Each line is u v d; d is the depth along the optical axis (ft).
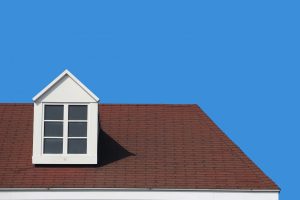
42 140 123.75
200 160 126.21
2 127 133.59
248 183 120.26
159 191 119.14
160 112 139.23
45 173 122.11
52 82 124.06
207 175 122.21
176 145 130.41
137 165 124.57
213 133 133.80
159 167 124.06
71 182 119.75
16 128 133.59
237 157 127.24
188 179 120.98
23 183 119.44
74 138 124.06
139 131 134.21
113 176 121.49
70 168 123.13
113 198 118.73
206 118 137.69
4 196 118.52
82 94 124.26
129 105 140.77
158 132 134.00
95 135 124.06
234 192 119.34
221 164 125.18
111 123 136.15
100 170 123.03
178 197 119.14
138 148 129.39
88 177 121.19
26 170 122.62
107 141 131.03
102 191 118.93
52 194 118.62
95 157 123.54
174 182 120.16
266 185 119.85
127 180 120.57
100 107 139.74
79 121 124.26
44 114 124.06
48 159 123.24
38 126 123.85
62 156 123.34
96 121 124.06
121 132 133.90
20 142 130.00
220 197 119.34
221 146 130.31
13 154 126.72
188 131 134.31
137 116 138.31
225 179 121.19
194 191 119.24
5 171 122.21
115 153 127.75
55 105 124.26
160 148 129.49
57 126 124.06
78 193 118.93
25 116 136.98
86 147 124.06
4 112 137.49
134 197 118.93
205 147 129.90
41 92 123.85
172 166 124.36
